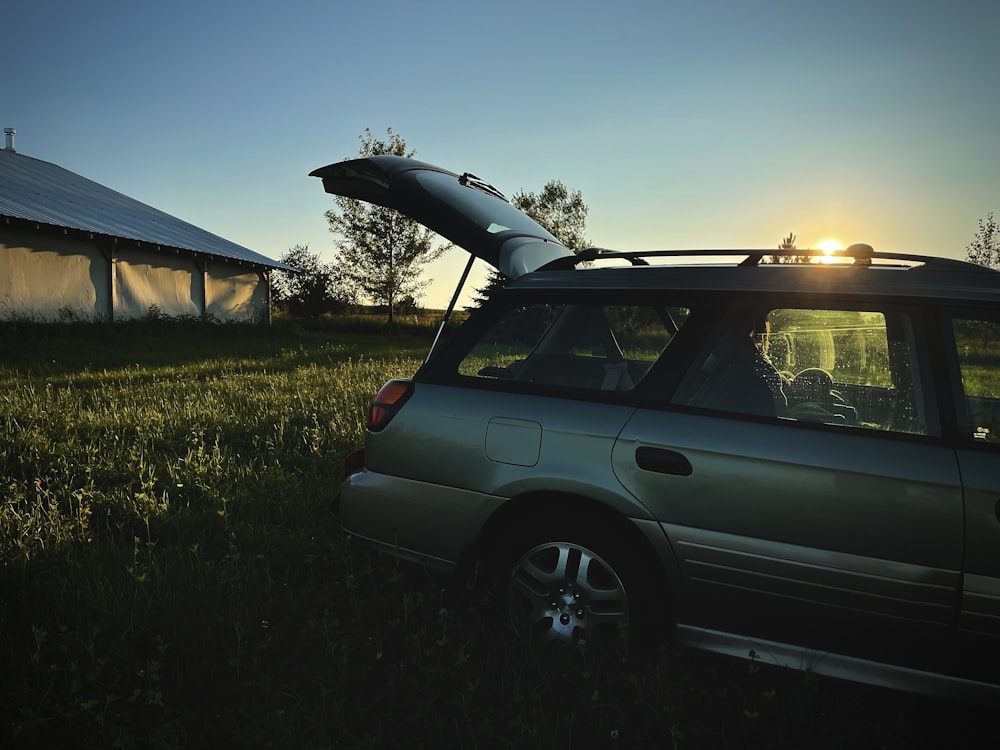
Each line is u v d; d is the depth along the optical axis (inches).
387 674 103.4
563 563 107.4
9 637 109.0
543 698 98.2
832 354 104.1
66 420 269.7
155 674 94.5
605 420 105.4
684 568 100.7
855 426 96.8
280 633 112.5
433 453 116.7
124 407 305.6
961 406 93.0
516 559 111.0
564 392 111.1
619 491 102.3
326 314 1530.5
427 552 118.2
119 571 133.2
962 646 88.9
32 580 129.7
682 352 106.7
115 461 215.9
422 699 98.3
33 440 233.8
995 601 86.2
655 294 112.1
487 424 112.7
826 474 93.3
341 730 90.9
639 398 106.1
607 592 105.2
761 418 100.3
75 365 533.6
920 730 95.0
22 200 833.5
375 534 123.4
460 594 118.1
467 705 94.8
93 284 825.5
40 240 754.8
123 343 722.8
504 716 95.7
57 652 105.3
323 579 139.9
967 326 95.8
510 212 154.3
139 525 163.2
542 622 110.7
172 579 129.8
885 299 100.3
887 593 90.6
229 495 182.5
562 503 109.2
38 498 167.0
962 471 89.1
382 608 124.0
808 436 96.6
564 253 151.1
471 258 135.6
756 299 106.0
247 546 150.5
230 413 302.8
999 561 86.1
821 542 93.1
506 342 119.9
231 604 120.0
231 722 91.1
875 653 93.8
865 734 93.1
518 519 113.2
